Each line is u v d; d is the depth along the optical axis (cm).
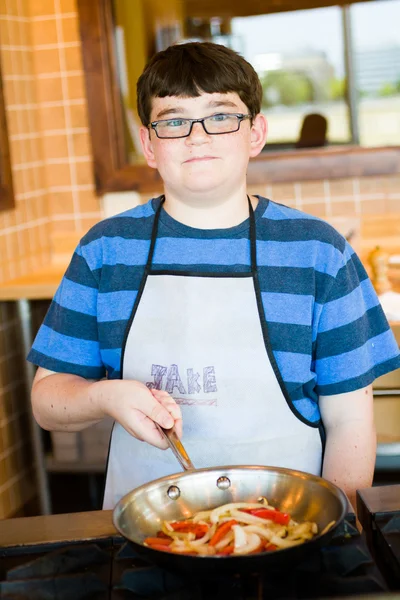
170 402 113
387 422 228
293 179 340
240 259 128
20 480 309
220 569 79
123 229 133
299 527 90
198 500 102
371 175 334
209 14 331
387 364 135
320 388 130
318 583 81
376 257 247
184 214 129
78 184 350
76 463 293
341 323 127
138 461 130
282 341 126
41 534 97
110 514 102
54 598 81
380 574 83
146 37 334
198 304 128
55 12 338
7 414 302
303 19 329
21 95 329
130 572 83
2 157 304
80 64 341
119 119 341
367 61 327
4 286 291
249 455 127
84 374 134
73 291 133
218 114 120
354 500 121
